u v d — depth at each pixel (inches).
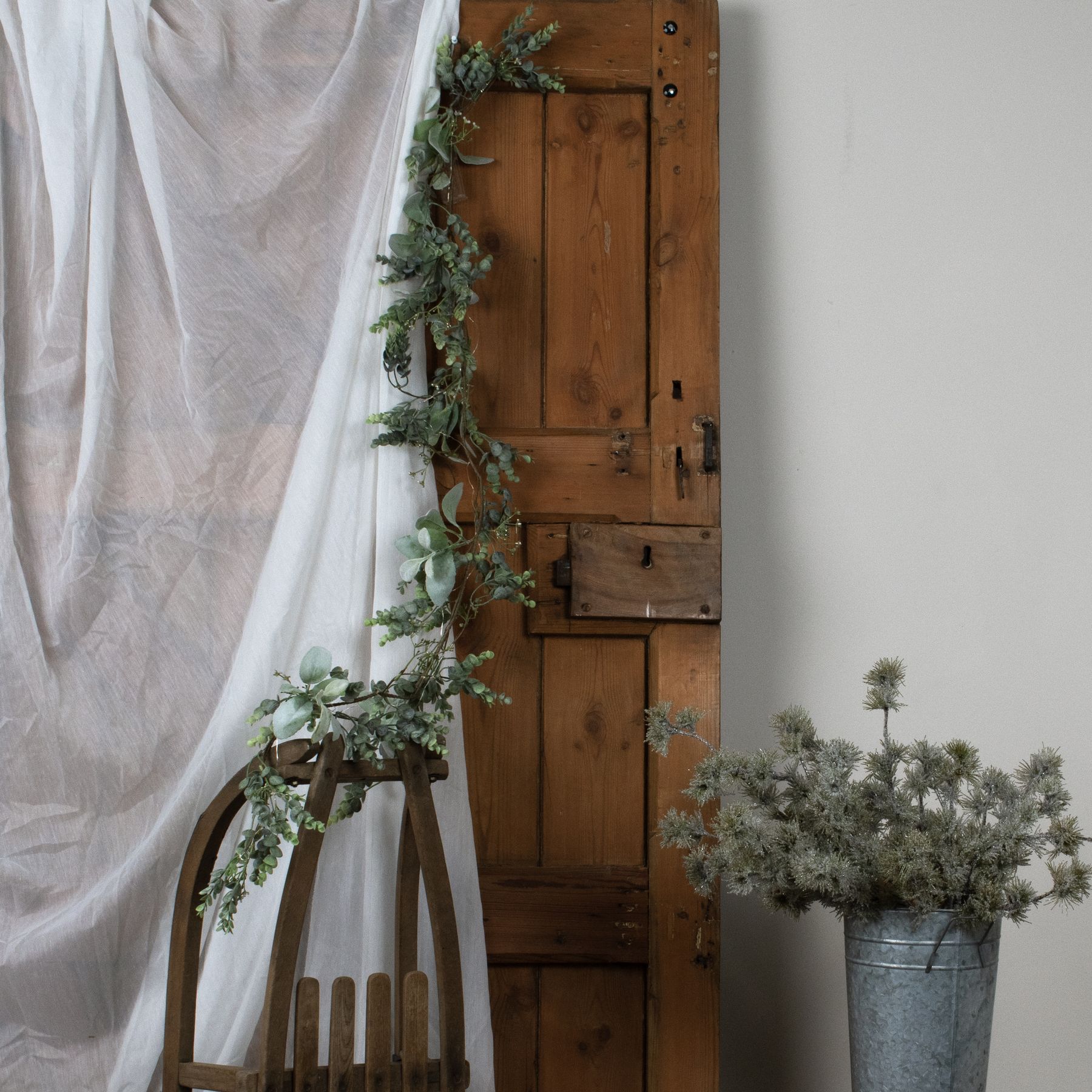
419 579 63.3
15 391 64.5
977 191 79.7
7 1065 59.0
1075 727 76.5
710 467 70.5
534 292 71.7
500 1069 67.5
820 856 52.4
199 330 65.9
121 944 60.4
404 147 68.1
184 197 66.7
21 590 62.6
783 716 59.4
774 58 80.0
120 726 62.5
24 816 61.1
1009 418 78.4
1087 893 53.8
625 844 69.2
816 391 78.4
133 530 64.3
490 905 68.2
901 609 77.1
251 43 68.6
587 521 70.4
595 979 68.4
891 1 80.4
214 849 57.9
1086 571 77.5
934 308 79.0
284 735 55.6
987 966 54.1
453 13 70.1
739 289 78.8
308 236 67.6
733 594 76.9
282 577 63.3
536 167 72.4
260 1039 60.8
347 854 63.5
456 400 67.7
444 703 61.1
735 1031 74.1
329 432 64.9
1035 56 80.2
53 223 65.8
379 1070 54.2
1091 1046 74.4
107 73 67.2
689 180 72.0
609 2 73.0
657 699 69.4
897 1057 53.1
